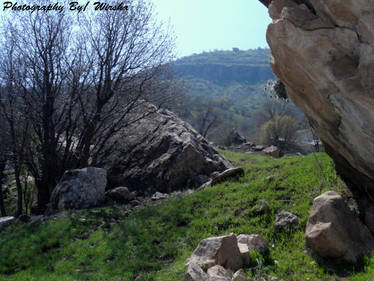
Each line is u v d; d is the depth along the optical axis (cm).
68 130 1253
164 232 723
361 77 425
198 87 18988
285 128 4634
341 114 488
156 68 1341
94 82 1281
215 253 497
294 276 486
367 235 551
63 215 918
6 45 1190
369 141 476
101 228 803
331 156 694
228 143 5178
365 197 638
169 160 1284
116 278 571
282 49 505
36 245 741
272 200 738
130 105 1348
